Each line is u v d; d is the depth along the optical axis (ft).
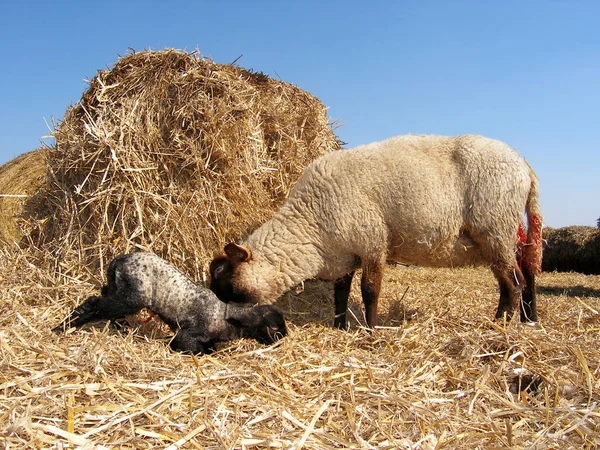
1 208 9.89
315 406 4.08
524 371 4.66
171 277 5.80
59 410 3.75
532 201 6.63
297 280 6.82
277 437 3.57
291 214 6.87
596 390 4.32
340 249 6.70
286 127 8.18
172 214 7.22
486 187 6.32
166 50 7.61
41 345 4.78
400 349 5.37
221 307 5.88
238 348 5.70
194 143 7.34
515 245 6.53
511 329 5.54
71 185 7.67
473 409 4.19
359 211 6.49
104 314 5.74
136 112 7.40
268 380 4.50
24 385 3.95
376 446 3.59
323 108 9.16
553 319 7.04
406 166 6.43
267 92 8.27
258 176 7.78
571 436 3.85
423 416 3.94
